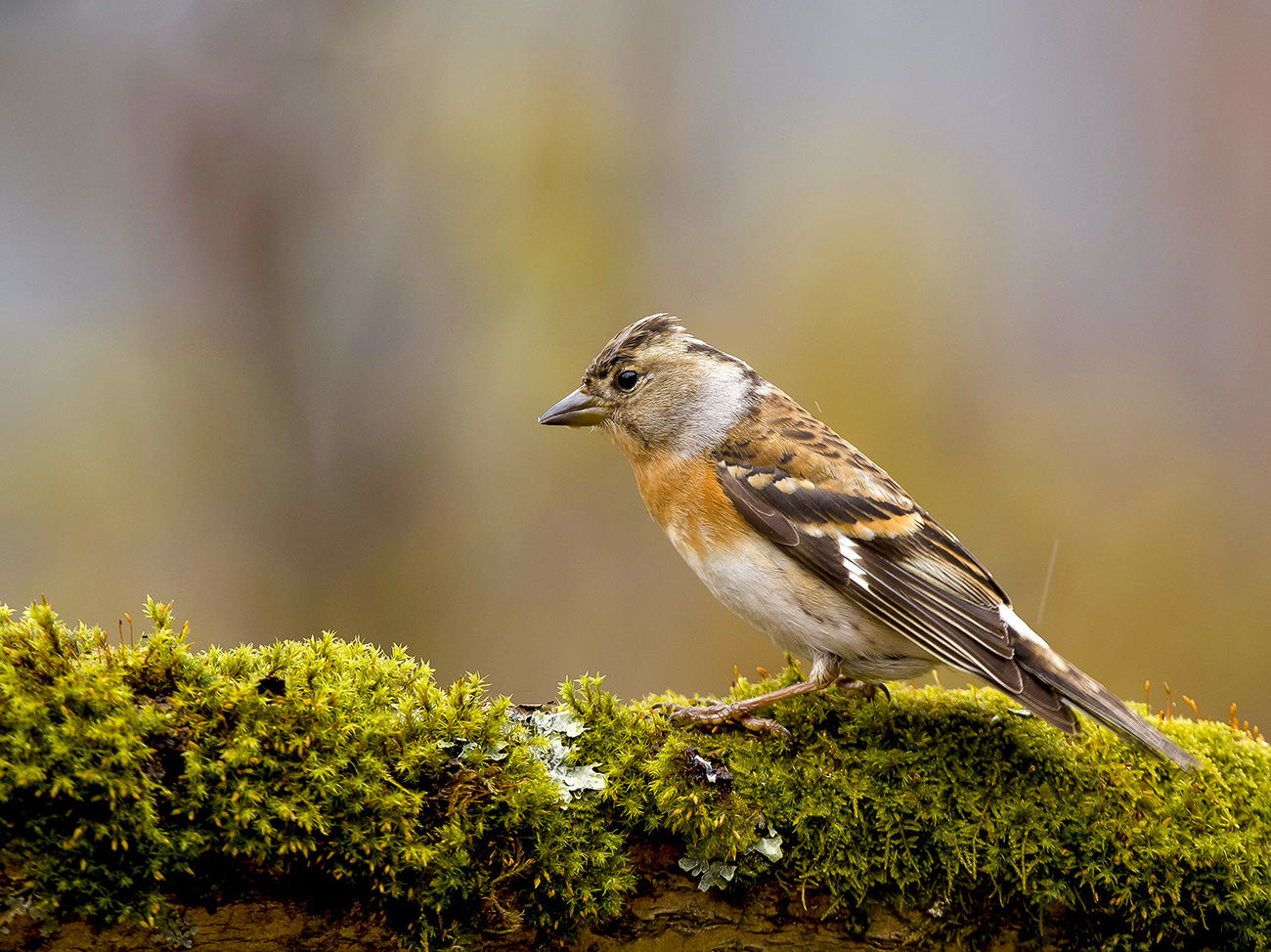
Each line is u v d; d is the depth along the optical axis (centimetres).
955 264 1430
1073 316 1480
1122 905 491
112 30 1551
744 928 474
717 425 662
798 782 494
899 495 630
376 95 1554
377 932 425
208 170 1548
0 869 377
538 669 1327
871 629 588
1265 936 494
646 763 468
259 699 415
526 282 1459
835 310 1387
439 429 1441
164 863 390
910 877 484
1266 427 1370
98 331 1501
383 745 429
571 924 447
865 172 1505
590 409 694
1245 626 1241
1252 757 553
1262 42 1548
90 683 396
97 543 1377
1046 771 515
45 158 1548
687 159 1536
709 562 637
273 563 1416
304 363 1494
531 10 1551
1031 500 1319
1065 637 1266
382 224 1531
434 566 1388
